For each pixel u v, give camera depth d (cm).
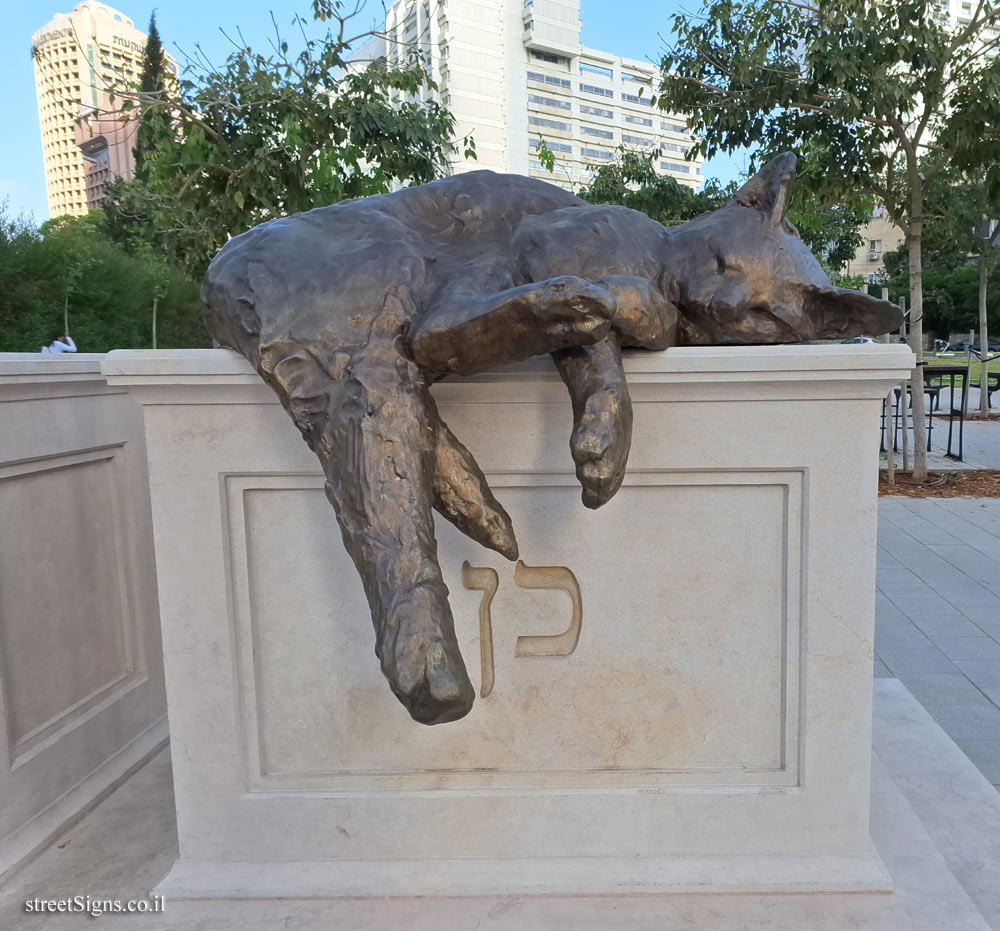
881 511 716
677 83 766
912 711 287
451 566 183
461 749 189
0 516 218
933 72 706
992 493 786
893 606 463
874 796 226
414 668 125
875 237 4991
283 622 187
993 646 401
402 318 154
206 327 189
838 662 181
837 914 178
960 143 712
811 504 175
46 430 228
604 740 188
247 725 190
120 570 263
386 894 185
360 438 143
